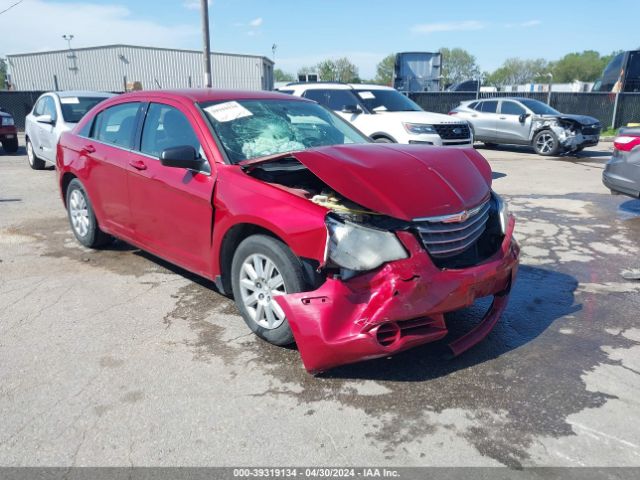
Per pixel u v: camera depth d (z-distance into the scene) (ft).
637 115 73.05
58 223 22.81
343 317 9.93
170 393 10.25
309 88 37.70
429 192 10.98
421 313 9.95
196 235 13.37
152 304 14.34
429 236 10.52
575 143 47.60
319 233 10.17
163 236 14.65
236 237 12.55
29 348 11.96
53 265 17.46
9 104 74.69
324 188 12.15
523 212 25.55
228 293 13.32
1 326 13.05
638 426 9.30
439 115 35.14
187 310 13.94
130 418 9.51
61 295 14.96
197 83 140.56
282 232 10.71
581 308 14.23
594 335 12.66
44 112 35.47
